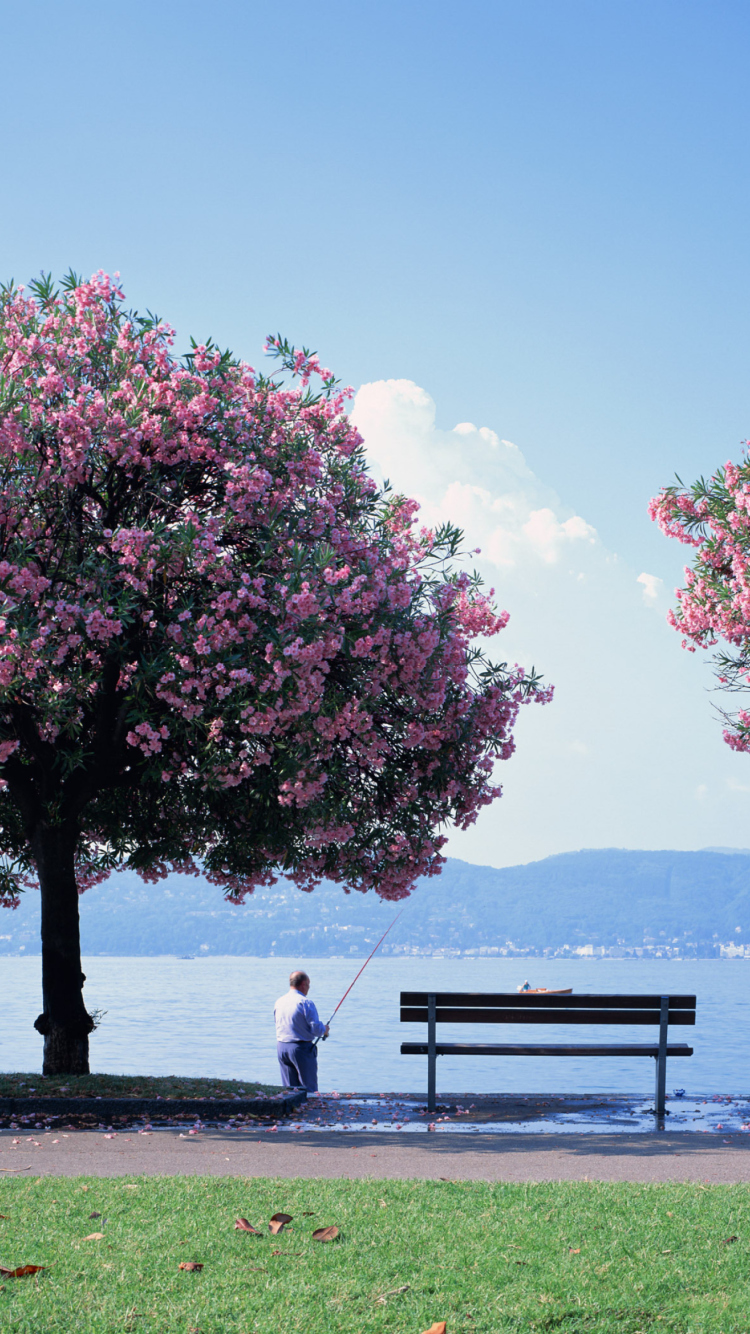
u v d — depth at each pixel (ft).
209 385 44.11
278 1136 32.09
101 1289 17.26
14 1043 111.14
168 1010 202.80
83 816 50.88
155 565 39.83
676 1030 144.97
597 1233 20.51
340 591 42.32
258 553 44.16
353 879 51.78
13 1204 22.16
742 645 50.44
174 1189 23.45
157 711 42.29
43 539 42.37
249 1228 20.57
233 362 44.88
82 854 55.57
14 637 36.37
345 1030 149.18
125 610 38.52
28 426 40.14
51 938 44.21
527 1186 24.18
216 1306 16.65
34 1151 29.35
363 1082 81.30
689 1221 21.22
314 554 43.06
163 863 53.83
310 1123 34.96
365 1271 18.42
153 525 41.04
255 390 47.44
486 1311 16.72
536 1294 17.40
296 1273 18.25
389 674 45.70
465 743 48.29
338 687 45.06
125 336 43.86
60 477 41.70
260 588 40.60
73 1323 15.85
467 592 53.88
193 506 44.93
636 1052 38.47
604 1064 101.45
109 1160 27.94
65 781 44.55
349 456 49.03
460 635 49.75
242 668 39.60
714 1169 26.91
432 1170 26.71
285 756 41.93
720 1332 16.05
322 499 46.57
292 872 52.19
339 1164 27.43
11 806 52.70
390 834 49.60
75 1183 24.21
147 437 41.19
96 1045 117.50
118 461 41.68
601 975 579.07
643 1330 16.26
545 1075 89.56
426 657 44.93
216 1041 124.36
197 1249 19.34
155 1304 16.70
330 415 48.49
